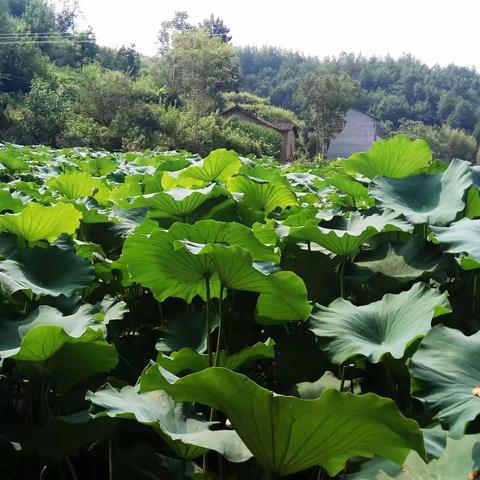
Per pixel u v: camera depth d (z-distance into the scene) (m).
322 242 2.42
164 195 2.96
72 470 1.82
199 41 52.88
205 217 3.11
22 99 41.91
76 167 6.74
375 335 1.92
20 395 2.16
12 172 6.56
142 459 1.81
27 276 2.38
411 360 1.62
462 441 1.48
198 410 2.05
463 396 1.49
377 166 3.36
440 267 2.38
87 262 2.52
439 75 126.94
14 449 1.81
